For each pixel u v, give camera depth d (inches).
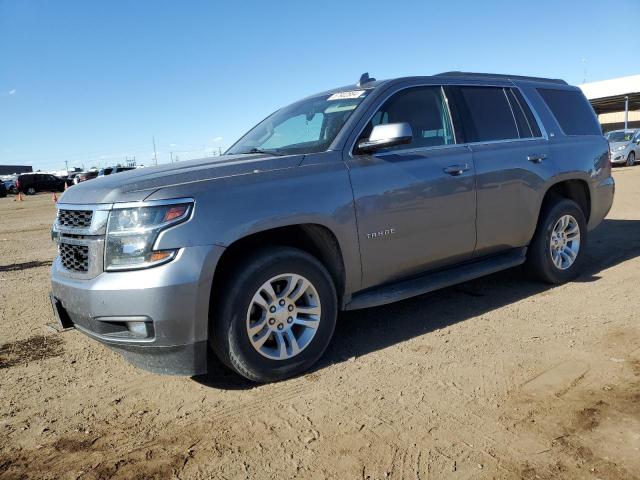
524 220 190.1
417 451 101.9
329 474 96.5
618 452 97.3
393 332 166.9
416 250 159.8
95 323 122.2
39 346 173.6
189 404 127.3
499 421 110.6
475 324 169.0
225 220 123.0
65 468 103.7
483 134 184.1
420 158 162.1
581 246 211.6
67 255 132.0
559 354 141.7
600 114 2285.9
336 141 150.3
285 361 134.0
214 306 127.0
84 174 1088.2
